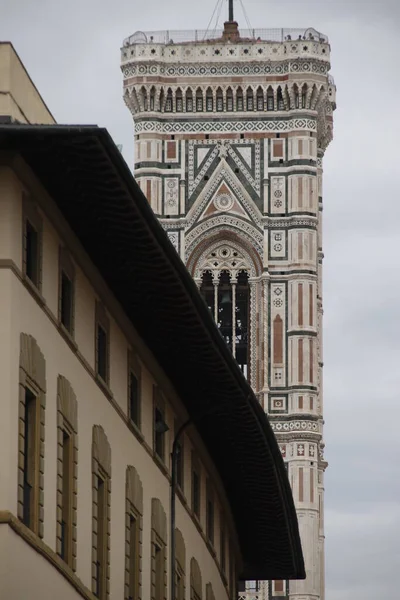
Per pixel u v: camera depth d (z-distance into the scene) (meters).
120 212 55.25
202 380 72.31
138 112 189.62
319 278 196.12
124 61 190.62
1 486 49.16
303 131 189.00
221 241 187.00
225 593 92.00
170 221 187.00
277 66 190.12
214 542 86.88
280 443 184.00
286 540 95.12
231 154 188.75
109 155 51.16
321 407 190.12
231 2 193.88
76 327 57.94
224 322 186.88
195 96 189.62
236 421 77.12
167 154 188.88
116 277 60.69
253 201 187.38
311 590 181.12
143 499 67.50
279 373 185.12
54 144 50.06
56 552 54.78
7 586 48.84
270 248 186.75
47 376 53.91
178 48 190.50
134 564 65.94
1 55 54.47
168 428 71.06
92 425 59.56
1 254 50.25
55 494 54.72
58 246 55.69
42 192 52.97
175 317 64.75
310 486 183.50
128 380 65.56
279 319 185.62
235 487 87.94
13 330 50.25
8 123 50.22
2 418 49.47
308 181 187.75
